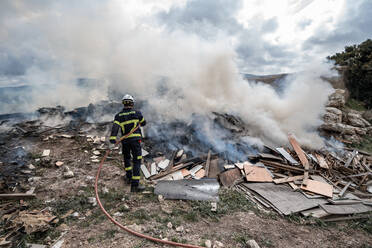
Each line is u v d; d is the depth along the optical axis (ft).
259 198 11.97
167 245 6.85
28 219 7.36
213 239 7.52
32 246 6.33
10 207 8.75
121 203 9.54
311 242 8.27
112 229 7.52
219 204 10.45
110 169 13.32
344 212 10.82
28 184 10.83
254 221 9.36
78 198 9.53
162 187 11.71
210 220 8.98
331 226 9.79
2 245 6.25
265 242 7.74
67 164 13.43
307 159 16.79
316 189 12.86
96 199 9.46
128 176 11.68
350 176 15.66
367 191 14.47
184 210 9.57
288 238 8.34
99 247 6.52
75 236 7.02
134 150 11.03
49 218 7.63
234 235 7.97
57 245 6.49
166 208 9.52
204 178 14.44
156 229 7.71
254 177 14.06
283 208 10.74
